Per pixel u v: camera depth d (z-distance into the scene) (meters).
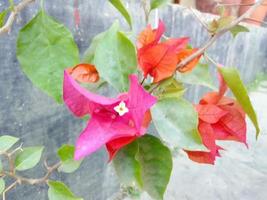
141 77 0.16
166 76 0.14
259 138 0.83
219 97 0.16
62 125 0.37
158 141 0.15
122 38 0.14
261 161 0.72
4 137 0.20
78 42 0.36
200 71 0.19
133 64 0.14
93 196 0.47
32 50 0.14
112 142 0.12
